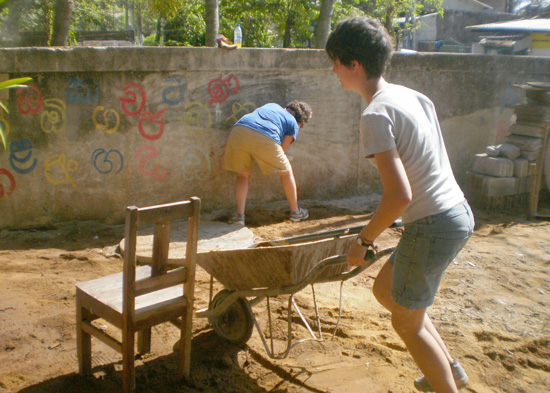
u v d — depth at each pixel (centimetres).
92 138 569
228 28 2080
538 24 2334
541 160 693
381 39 240
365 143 231
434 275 243
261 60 635
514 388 312
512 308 413
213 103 623
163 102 595
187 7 2238
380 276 272
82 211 581
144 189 604
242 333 334
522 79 830
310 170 702
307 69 664
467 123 802
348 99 704
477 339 367
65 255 495
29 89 534
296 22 1941
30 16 1667
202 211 643
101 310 277
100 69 554
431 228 238
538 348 358
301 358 333
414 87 743
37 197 559
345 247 303
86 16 2745
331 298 425
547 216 673
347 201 716
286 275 288
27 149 545
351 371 319
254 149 577
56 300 403
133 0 3181
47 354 325
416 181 238
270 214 646
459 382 273
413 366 328
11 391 284
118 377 302
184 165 622
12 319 367
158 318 277
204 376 309
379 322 386
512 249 552
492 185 695
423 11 3145
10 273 450
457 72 773
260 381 308
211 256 307
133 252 254
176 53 586
